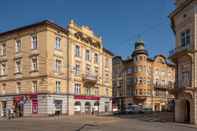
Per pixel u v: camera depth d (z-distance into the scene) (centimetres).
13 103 4878
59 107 4791
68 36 5103
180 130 2255
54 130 2134
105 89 6156
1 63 5128
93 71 5741
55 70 4762
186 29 3200
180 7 3266
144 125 2697
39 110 4556
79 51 5359
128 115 5044
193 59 3039
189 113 3219
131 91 8144
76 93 5191
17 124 2756
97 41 5950
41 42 4659
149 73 8200
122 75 8450
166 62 8831
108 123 2950
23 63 4847
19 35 4931
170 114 5250
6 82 5034
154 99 8225
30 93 4691
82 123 2911
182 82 3225
